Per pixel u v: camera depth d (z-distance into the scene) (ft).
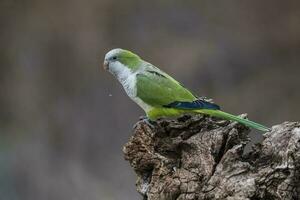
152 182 23.17
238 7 67.15
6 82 62.85
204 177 22.54
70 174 53.67
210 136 23.27
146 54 64.28
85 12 64.75
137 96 27.91
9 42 64.64
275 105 60.18
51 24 64.80
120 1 65.26
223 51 65.21
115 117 56.80
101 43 64.28
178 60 63.57
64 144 56.85
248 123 23.91
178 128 24.07
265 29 66.90
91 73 62.54
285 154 21.54
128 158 23.89
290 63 65.36
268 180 21.52
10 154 55.11
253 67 64.54
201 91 62.28
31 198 52.39
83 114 58.29
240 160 22.17
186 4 66.59
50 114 59.72
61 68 63.31
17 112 61.00
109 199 50.78
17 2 65.31
